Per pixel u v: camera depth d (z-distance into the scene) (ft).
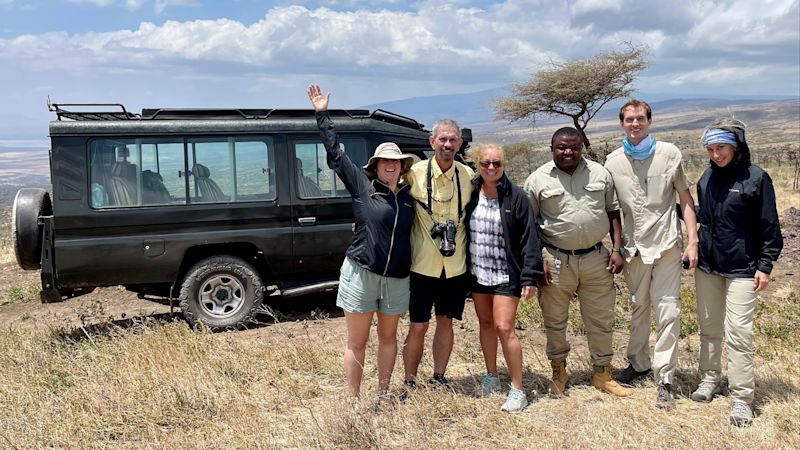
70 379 17.90
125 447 14.08
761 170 14.80
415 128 27.55
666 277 15.80
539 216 16.35
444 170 15.31
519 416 15.17
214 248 23.80
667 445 13.38
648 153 15.51
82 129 22.13
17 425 14.84
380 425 14.61
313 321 24.66
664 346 15.67
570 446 13.66
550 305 16.60
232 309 23.70
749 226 14.87
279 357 19.29
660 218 15.67
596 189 15.65
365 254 15.03
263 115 24.73
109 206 22.44
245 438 14.07
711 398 15.96
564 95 93.97
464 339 21.56
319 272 24.89
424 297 16.01
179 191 23.17
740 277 14.90
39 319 27.78
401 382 17.62
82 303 28.55
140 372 17.56
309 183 24.32
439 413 15.31
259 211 23.72
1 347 20.75
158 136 22.88
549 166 16.06
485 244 15.55
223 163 23.53
